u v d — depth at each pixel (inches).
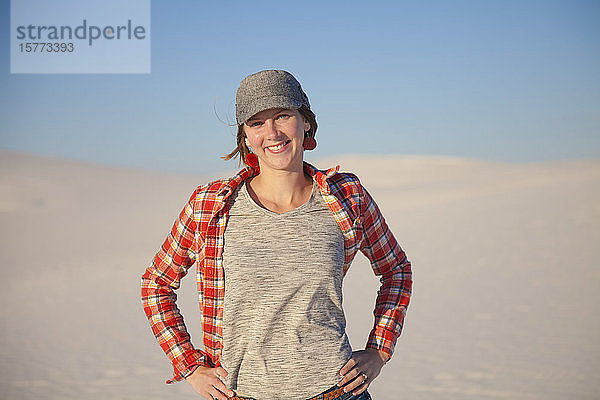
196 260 95.7
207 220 90.3
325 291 88.6
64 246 901.8
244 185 92.1
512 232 790.5
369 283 549.6
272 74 89.4
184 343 94.7
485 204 1064.8
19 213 1337.4
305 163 96.1
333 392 87.7
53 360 349.1
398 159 2549.2
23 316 476.7
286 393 86.6
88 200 1556.3
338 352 88.4
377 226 98.1
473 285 516.4
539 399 257.0
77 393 287.0
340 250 91.0
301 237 88.5
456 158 2481.5
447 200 1197.7
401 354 336.5
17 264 754.2
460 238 784.9
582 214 852.0
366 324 397.7
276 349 87.1
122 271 685.3
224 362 89.4
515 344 344.5
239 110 89.3
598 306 424.2
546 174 1499.8
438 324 396.5
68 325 442.0
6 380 311.6
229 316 88.3
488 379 287.7
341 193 93.0
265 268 87.0
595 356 316.2
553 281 512.7
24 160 2066.9
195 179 2049.7
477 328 382.3
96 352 367.9
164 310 96.4
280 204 91.5
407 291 101.2
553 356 318.7
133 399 279.4
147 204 1488.7
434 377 294.8
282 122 89.0
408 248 740.7
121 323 447.2
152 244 896.9
